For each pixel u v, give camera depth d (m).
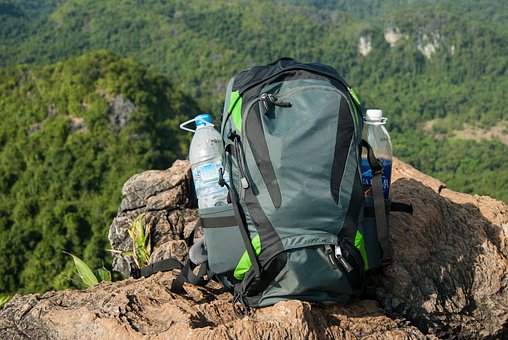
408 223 2.79
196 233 3.33
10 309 2.41
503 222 3.19
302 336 1.99
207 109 53.81
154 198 3.54
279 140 2.01
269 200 2.00
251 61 106.44
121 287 2.49
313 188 1.99
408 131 94.75
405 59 125.19
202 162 2.35
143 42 122.25
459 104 107.50
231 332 1.95
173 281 2.36
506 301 2.71
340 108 2.08
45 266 33.69
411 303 2.50
